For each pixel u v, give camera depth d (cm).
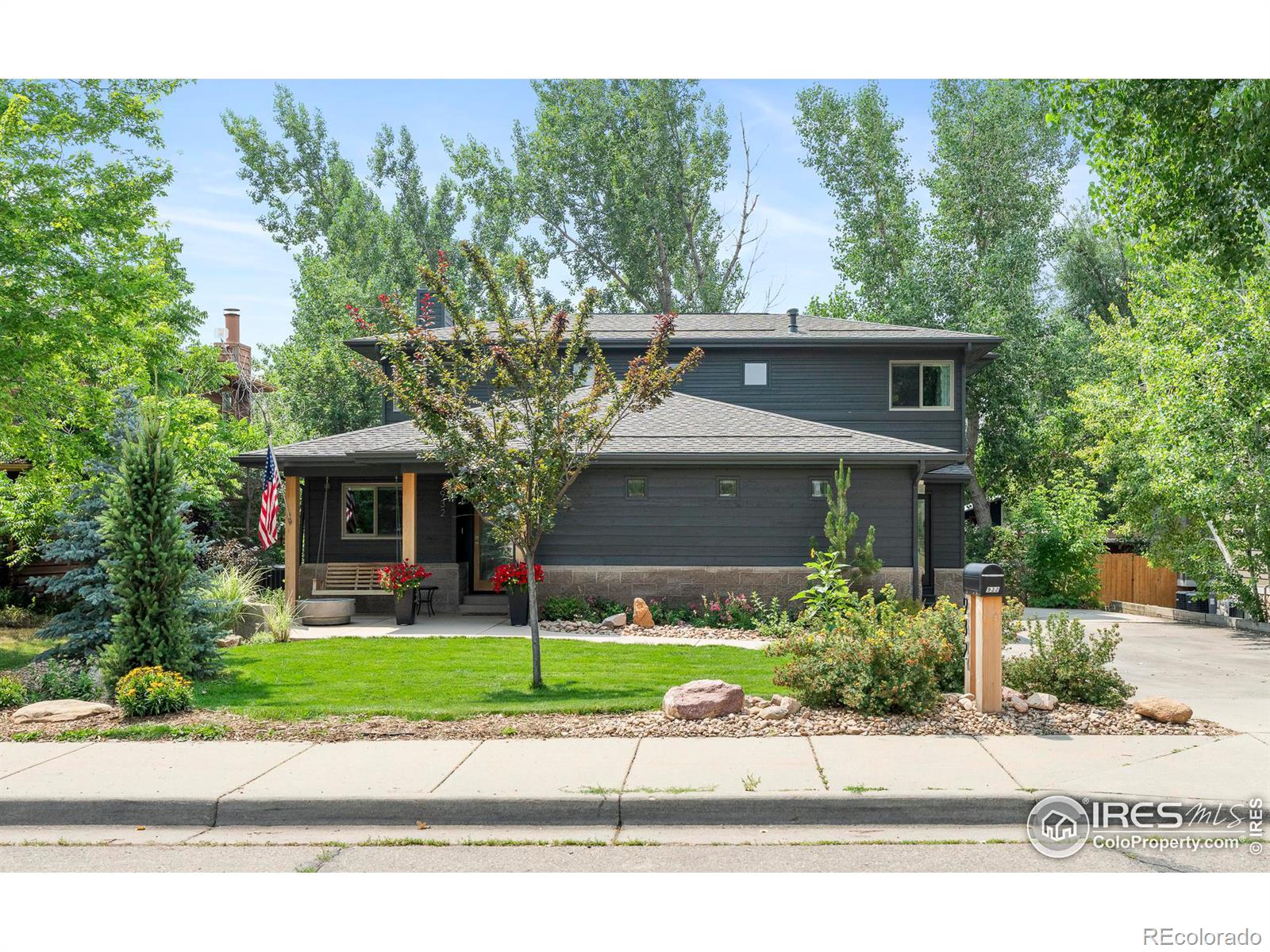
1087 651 994
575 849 616
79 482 1728
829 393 2392
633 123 4266
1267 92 1198
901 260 3747
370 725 901
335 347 3503
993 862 587
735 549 1864
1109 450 2528
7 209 1517
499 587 1800
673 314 1189
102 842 641
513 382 1137
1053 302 4412
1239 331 1842
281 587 2333
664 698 964
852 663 959
